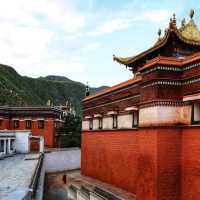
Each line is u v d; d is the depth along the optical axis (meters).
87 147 38.72
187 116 19.89
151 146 20.52
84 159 39.88
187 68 19.97
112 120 31.06
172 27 23.81
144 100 21.78
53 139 66.62
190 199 19.05
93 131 36.59
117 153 29.59
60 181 43.72
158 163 19.81
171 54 25.17
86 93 41.12
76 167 59.50
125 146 27.98
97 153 35.03
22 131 59.38
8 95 117.69
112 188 28.91
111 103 31.28
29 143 60.91
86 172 38.88
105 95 33.00
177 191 19.89
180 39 24.34
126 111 28.03
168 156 19.98
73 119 74.94
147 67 21.22
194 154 19.03
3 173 30.95
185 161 19.77
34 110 66.25
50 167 53.09
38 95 194.88
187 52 25.17
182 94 20.44
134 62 30.28
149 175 20.55
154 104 20.36
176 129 20.30
